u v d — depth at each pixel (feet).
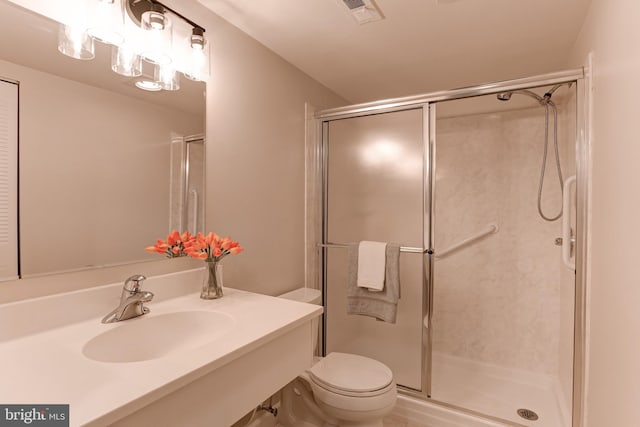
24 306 3.05
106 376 2.35
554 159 7.50
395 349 6.77
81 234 3.51
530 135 7.75
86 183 3.55
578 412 4.91
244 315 3.69
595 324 4.38
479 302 8.24
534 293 7.70
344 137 7.25
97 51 3.65
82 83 3.51
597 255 4.32
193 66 4.56
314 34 5.68
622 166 3.33
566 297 6.55
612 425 3.57
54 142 3.31
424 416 6.26
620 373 3.31
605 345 3.88
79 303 3.43
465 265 8.39
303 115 7.16
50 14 3.26
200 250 4.25
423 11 5.00
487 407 6.50
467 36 5.72
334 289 7.41
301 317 3.65
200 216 4.80
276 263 6.34
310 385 5.36
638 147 2.90
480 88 5.76
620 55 3.43
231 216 5.32
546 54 6.31
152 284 4.11
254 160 5.82
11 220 3.03
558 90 7.11
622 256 3.31
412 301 6.62
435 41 5.89
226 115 5.24
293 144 6.83
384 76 7.38
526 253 7.78
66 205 3.40
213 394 2.72
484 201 8.20
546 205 7.59
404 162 6.61
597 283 4.30
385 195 6.81
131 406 2.05
